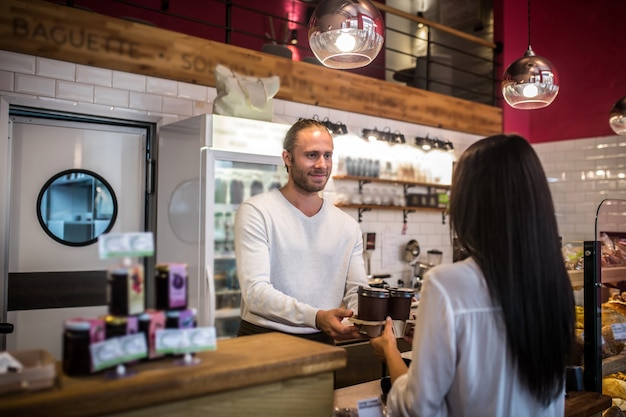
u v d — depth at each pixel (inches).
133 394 39.2
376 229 194.2
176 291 45.4
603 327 91.4
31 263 130.6
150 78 139.3
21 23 118.6
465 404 49.0
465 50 247.8
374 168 189.0
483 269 48.3
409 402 49.3
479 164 49.7
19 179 129.5
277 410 48.4
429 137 207.2
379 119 192.1
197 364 45.5
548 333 47.8
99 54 129.2
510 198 47.7
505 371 48.3
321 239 84.3
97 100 131.3
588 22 216.7
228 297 143.6
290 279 81.6
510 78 107.6
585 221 215.2
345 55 91.2
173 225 134.3
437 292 48.6
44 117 132.0
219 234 143.0
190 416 43.5
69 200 135.8
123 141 143.3
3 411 34.5
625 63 205.8
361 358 80.4
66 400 36.6
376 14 87.2
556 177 224.8
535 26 233.9
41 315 131.6
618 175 206.4
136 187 144.9
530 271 47.2
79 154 137.3
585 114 217.0
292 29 251.8
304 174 82.4
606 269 90.1
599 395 78.4
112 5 215.3
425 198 203.3
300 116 168.4
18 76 121.0
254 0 249.9
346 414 60.9
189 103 145.9
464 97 248.5
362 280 86.5
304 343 54.4
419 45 264.7
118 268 43.3
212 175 122.2
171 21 229.9
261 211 80.7
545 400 49.1
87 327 41.4
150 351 44.4
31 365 42.1
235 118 124.6
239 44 246.5
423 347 48.5
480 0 239.9
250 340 55.6
